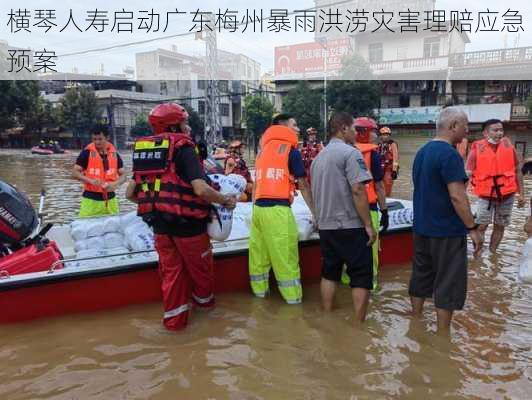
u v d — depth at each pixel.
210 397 2.60
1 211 3.70
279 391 2.65
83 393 2.65
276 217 3.84
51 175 17.17
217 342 3.27
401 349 3.15
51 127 43.69
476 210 5.68
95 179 5.42
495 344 3.22
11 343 3.22
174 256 3.43
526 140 27.94
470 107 28.73
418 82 31.53
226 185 3.94
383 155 7.24
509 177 5.42
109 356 3.07
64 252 4.61
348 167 3.42
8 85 36.59
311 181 3.72
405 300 4.08
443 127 3.33
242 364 2.96
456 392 2.62
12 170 19.58
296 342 3.27
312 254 4.50
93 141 5.53
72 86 44.00
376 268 4.36
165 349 3.17
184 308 3.46
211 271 3.70
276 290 4.30
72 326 3.48
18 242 3.84
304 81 33.56
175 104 3.45
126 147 43.72
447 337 3.33
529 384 2.71
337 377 2.79
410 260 5.14
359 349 3.15
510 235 6.58
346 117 3.63
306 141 9.70
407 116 31.03
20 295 3.46
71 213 8.70
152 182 3.29
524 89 28.70
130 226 4.47
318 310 3.85
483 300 4.05
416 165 3.49
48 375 2.84
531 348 3.17
